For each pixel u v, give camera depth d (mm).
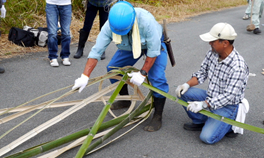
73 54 5418
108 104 2441
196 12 10656
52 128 3031
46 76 4352
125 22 2324
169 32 7559
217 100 2615
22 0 6809
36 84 4055
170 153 2715
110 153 2666
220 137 2814
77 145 2654
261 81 4688
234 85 2590
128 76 2771
